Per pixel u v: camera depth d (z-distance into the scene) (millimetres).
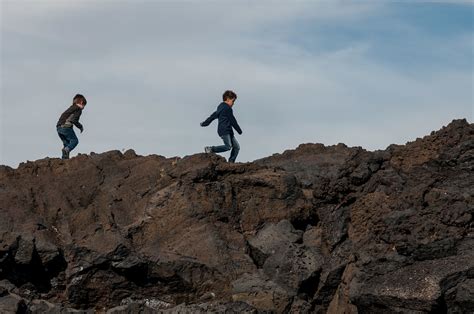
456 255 15109
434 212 15852
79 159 20703
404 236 15594
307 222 19234
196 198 18844
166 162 20516
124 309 16344
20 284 18031
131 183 19875
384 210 16562
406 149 18109
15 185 19656
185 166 19750
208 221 18641
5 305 16109
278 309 16781
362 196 17406
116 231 18375
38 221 18641
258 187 19266
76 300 17875
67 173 20250
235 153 20688
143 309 16359
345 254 16953
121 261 17781
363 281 15438
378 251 15883
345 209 17750
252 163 19922
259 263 18078
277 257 17641
